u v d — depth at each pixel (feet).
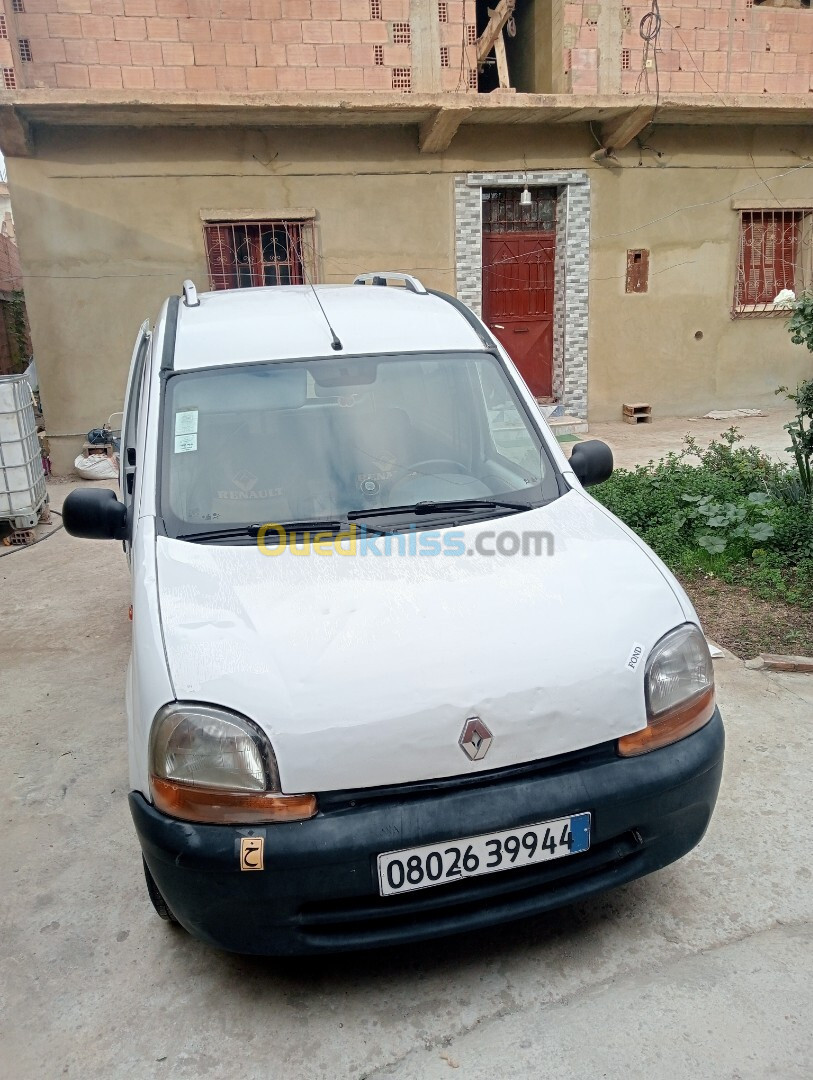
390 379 10.82
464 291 35.40
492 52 39.24
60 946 8.87
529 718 7.31
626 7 33.47
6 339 52.80
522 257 36.99
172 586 8.32
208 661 7.39
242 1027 7.73
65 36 29.43
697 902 9.00
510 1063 7.20
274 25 30.71
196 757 7.02
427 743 7.09
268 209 32.73
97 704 14.43
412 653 7.46
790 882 9.21
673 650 7.99
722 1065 7.07
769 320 39.47
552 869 7.49
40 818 11.19
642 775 7.52
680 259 37.73
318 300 12.42
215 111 29.53
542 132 34.83
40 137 30.42
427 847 6.99
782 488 20.97
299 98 29.50
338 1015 7.80
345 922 7.14
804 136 37.68
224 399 10.41
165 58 30.25
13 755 12.86
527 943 8.58
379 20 31.35
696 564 18.42
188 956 8.66
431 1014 7.76
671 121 35.35
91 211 31.40
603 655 7.70
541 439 10.85
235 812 6.97
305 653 7.43
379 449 10.18
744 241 38.60
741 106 33.73
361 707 7.09
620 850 7.70
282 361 10.81
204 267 32.71
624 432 36.40
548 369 38.52
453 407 10.78
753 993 7.79
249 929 7.15
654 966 8.18
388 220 33.99
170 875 7.13
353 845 6.88
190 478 9.71
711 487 20.99
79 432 33.09
